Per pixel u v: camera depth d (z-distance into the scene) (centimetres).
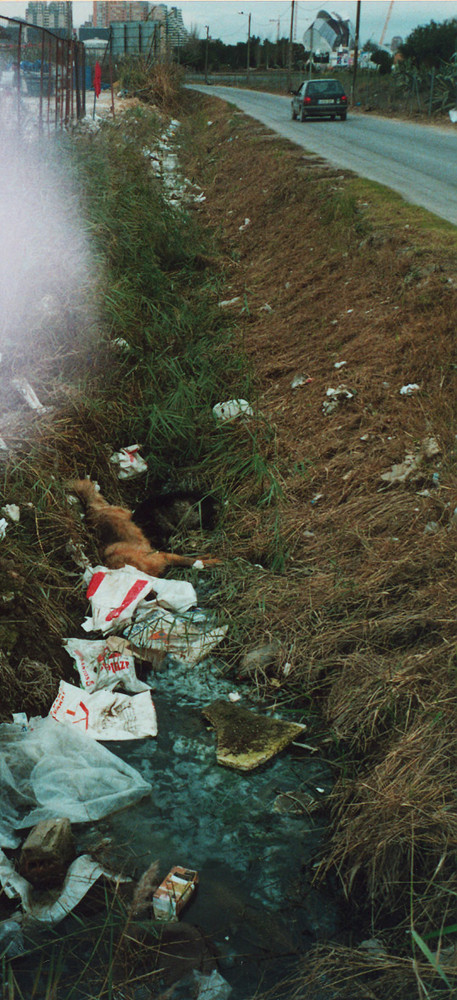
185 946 255
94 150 993
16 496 455
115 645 396
